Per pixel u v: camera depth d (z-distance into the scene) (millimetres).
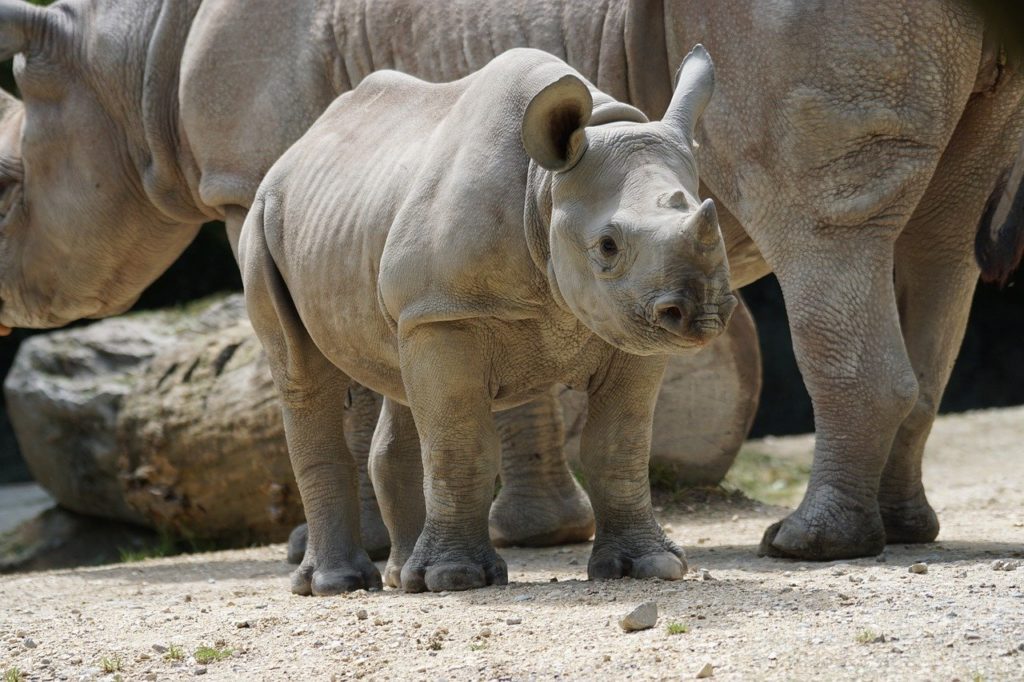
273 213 10625
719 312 7652
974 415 26062
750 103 10797
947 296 11820
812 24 10539
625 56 11531
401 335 9266
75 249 15148
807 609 8016
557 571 11648
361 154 10227
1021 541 11875
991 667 6641
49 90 14797
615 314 7988
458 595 9273
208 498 18562
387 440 10531
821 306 10719
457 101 9734
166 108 14383
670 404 17234
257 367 18219
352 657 7898
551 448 13609
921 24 10445
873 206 10578
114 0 14688
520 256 8867
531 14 11945
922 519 11820
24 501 24516
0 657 8656
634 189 8148
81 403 19766
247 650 8383
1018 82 11016
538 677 7062
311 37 13148
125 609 10539
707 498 17125
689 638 7465
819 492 10781
